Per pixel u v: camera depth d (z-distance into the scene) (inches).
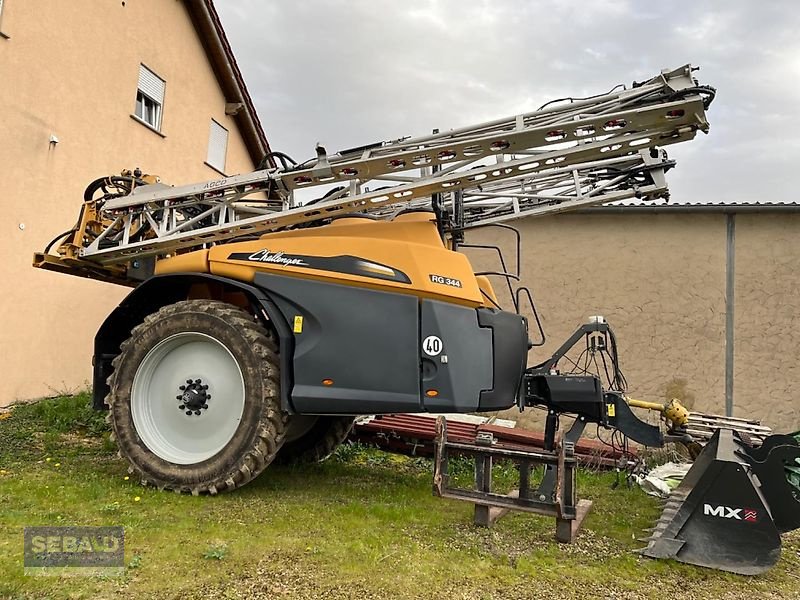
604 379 315.9
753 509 130.7
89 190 221.5
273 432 165.9
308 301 169.8
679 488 158.6
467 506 175.0
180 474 168.7
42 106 324.2
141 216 209.0
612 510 181.3
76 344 340.5
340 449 251.1
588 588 118.6
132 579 107.2
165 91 458.0
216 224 209.6
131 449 175.9
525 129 163.2
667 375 310.5
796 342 299.9
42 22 325.4
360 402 163.9
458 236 198.8
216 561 117.3
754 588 123.4
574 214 330.6
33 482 167.5
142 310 201.5
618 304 320.5
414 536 142.3
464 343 166.7
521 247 337.1
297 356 167.6
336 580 112.2
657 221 321.4
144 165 426.6
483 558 130.3
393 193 177.6
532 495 173.0
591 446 253.3
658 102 156.8
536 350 326.6
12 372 300.7
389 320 165.5
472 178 172.2
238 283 175.5
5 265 298.4
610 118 156.7
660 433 173.8
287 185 187.0
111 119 386.0
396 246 169.8
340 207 185.3
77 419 260.5
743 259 310.2
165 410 181.0
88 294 349.7
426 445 251.1
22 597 98.0
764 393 300.5
